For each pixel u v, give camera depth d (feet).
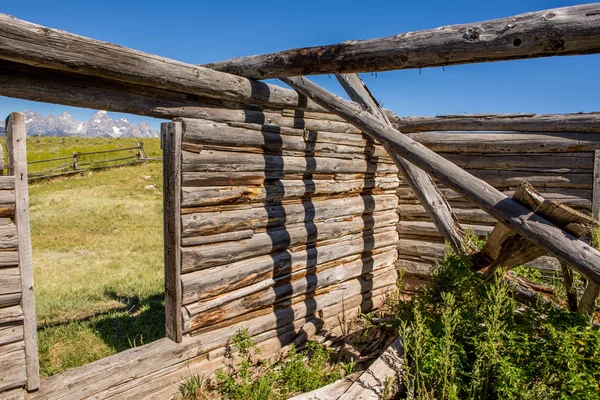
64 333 17.43
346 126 19.97
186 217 13.70
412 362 13.01
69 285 24.18
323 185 18.72
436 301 15.38
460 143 22.17
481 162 21.90
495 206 12.59
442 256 22.98
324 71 12.47
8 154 10.31
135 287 24.26
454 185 13.52
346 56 11.57
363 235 21.50
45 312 19.89
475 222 22.50
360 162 20.92
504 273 15.05
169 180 13.47
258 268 15.84
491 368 11.16
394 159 18.53
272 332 16.60
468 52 9.62
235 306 15.21
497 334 11.23
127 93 12.49
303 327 17.78
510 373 10.21
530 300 15.56
